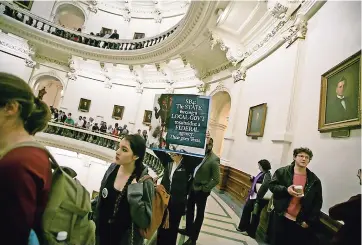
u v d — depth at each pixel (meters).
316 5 4.24
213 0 6.38
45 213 1.12
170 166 2.61
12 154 0.91
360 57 2.69
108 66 15.48
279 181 2.60
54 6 15.85
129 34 16.86
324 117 3.40
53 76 15.16
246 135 6.57
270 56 6.09
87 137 12.38
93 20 16.75
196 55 9.99
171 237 2.47
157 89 15.00
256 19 6.51
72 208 1.23
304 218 2.37
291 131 4.48
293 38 4.90
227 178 7.38
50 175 1.04
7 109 0.98
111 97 15.88
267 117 5.59
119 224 1.60
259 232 3.95
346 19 3.32
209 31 7.73
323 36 3.97
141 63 13.35
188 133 2.39
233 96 8.20
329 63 3.62
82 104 15.51
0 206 0.80
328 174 3.12
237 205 5.89
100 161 13.59
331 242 1.84
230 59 7.86
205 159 3.23
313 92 4.00
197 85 11.72
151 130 2.56
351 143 2.77
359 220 1.68
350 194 2.64
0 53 12.50
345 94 2.94
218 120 11.03
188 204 3.33
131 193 1.54
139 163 1.70
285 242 2.46
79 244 1.27
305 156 2.47
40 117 1.10
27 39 13.18
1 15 11.79
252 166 5.87
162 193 1.84
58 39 13.44
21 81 1.03
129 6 16.81
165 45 10.64
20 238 0.81
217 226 4.18
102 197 1.70
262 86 6.25
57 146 12.08
